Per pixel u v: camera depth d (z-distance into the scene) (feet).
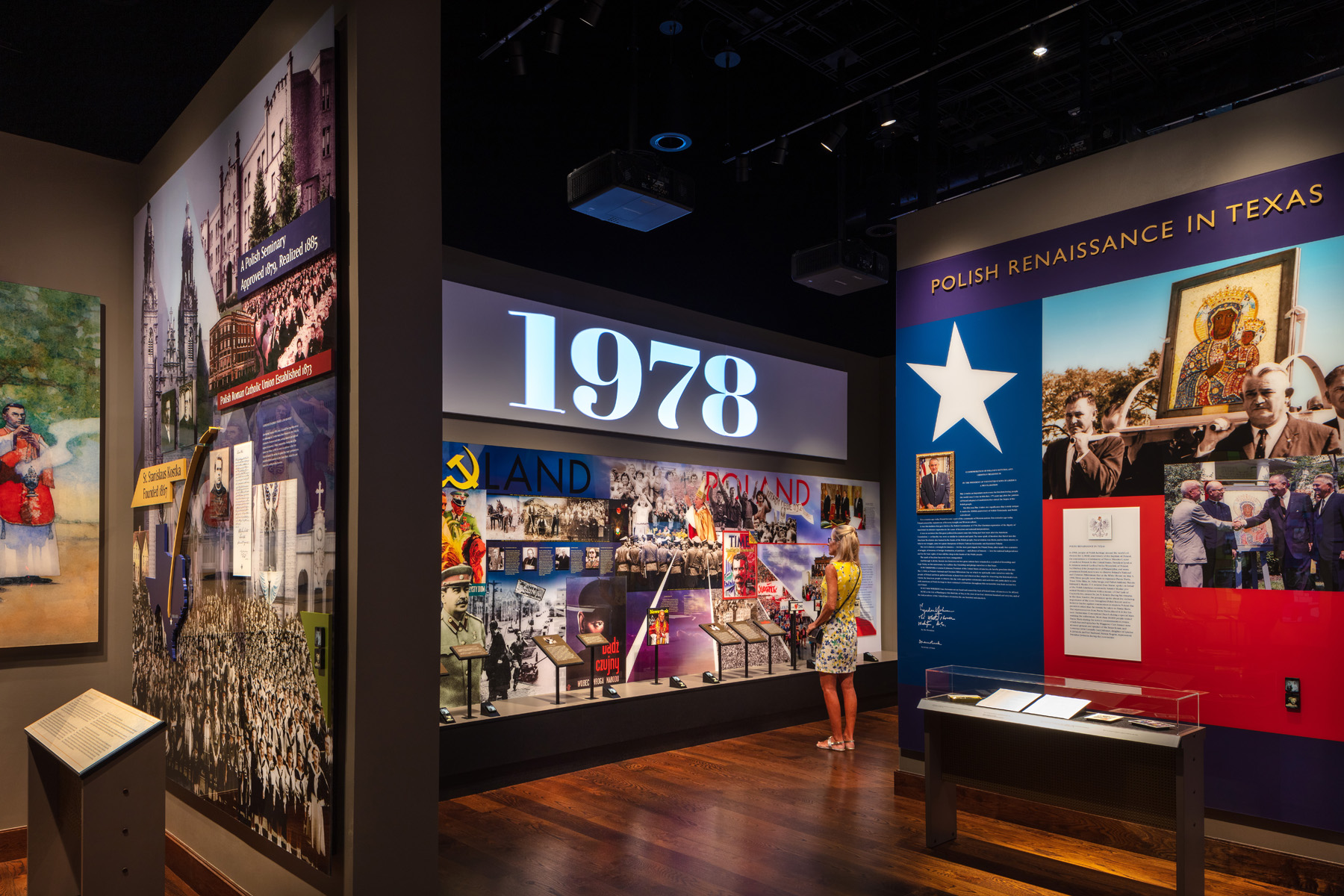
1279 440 13.50
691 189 20.30
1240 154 14.15
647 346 25.07
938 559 18.12
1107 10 22.49
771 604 27.91
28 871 12.57
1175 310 14.82
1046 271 16.63
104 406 17.07
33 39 18.80
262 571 11.84
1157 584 14.75
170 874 14.70
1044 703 13.14
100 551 16.75
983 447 17.44
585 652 22.54
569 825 16.02
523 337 21.89
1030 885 13.05
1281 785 13.17
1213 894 12.72
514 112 22.90
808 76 24.84
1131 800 12.51
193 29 18.85
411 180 10.69
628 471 24.13
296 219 11.23
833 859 14.20
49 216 16.58
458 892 12.85
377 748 9.95
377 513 10.11
